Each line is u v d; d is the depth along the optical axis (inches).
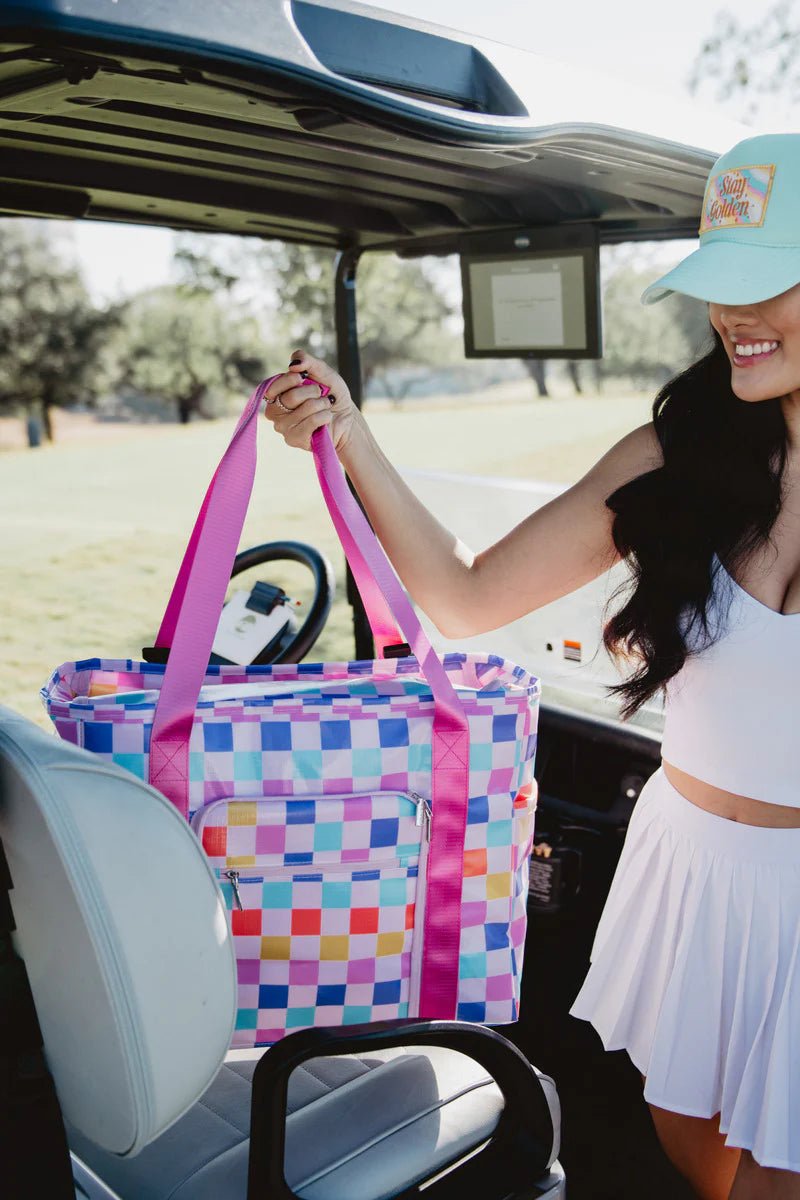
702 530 50.9
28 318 1178.6
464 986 54.6
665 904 56.2
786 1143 50.4
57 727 48.3
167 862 39.1
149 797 39.5
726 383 52.2
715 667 51.4
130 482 681.0
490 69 46.3
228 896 49.9
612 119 50.1
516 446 644.7
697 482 51.3
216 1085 54.8
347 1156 48.6
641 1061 57.7
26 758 37.4
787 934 51.3
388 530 61.0
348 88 39.0
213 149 58.5
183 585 55.1
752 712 50.9
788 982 50.5
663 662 51.8
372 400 1309.1
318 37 40.5
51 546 438.9
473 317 83.2
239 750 49.3
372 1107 51.7
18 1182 42.3
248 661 84.4
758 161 46.2
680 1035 54.4
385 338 1285.7
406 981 53.2
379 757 50.8
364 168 64.0
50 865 37.2
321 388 54.6
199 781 48.9
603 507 57.6
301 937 51.1
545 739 87.2
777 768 51.1
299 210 75.1
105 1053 38.4
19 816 38.0
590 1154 78.7
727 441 51.2
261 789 49.6
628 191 65.9
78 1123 42.1
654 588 52.1
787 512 51.4
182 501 590.6
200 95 41.9
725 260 46.4
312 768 50.1
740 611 50.4
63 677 53.9
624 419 800.9
